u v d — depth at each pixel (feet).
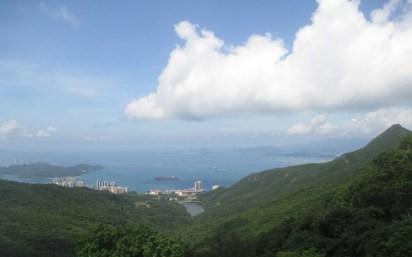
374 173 247.09
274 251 186.60
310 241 177.58
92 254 150.82
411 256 143.84
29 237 322.96
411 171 225.56
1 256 275.39
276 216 329.31
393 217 193.77
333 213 189.47
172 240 162.71
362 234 165.27
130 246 150.92
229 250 185.26
